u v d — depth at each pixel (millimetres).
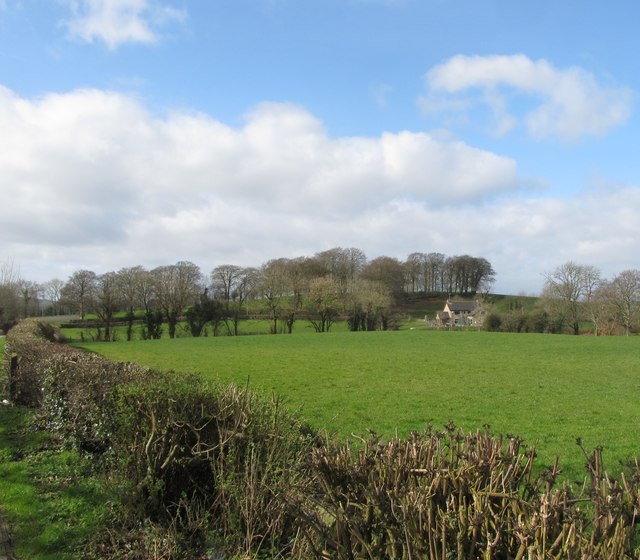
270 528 4996
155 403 5828
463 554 2863
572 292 67125
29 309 67438
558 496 2914
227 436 5602
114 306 65625
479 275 102000
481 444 3672
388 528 3062
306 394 17781
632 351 34938
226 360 30422
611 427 12781
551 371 24359
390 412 14734
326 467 3873
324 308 72062
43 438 9977
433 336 51062
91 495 6855
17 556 5324
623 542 2646
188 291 67938
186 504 5480
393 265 88562
